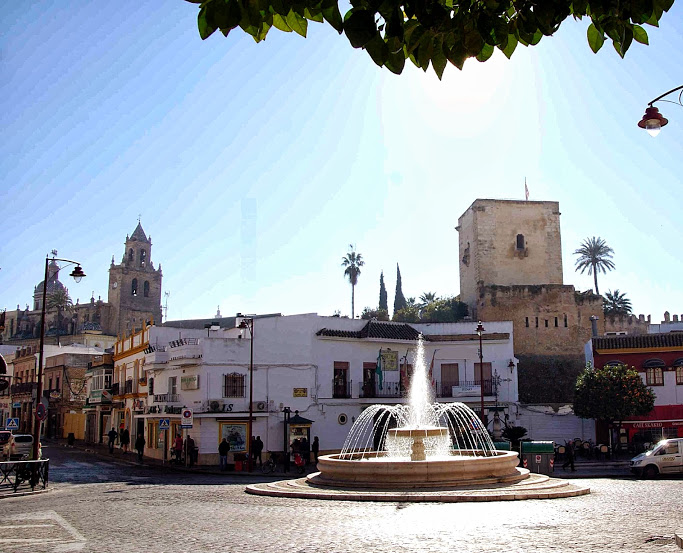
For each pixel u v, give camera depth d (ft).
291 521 51.39
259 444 118.52
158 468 122.62
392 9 12.04
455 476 68.49
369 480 69.56
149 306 453.17
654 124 34.50
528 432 147.02
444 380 152.35
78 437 214.48
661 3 12.40
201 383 129.59
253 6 11.98
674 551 36.73
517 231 215.31
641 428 138.82
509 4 13.03
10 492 77.41
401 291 293.64
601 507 56.03
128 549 41.55
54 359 238.89
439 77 13.43
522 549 38.19
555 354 192.75
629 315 214.69
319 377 139.23
